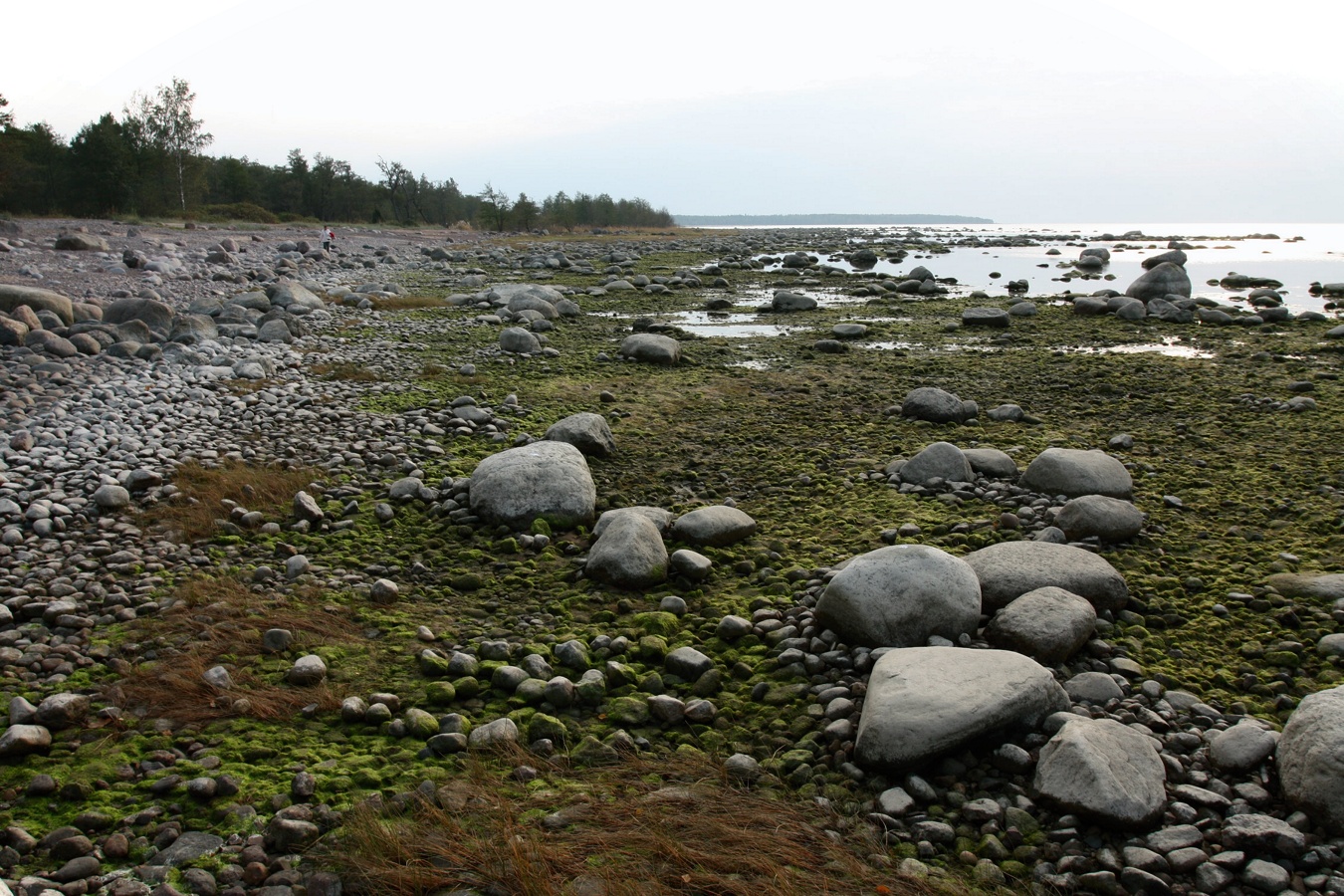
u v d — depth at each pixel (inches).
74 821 149.9
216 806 153.6
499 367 533.0
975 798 154.9
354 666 204.2
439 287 946.1
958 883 136.7
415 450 365.4
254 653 207.5
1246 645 211.9
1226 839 142.4
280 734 177.0
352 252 1386.6
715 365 559.8
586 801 154.9
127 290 764.6
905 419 431.5
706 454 376.2
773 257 1513.3
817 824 149.9
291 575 251.1
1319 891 132.6
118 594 233.0
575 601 238.7
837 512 306.8
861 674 196.9
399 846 141.2
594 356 577.0
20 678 195.3
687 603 239.3
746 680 200.7
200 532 275.7
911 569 206.1
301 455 352.5
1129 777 149.7
